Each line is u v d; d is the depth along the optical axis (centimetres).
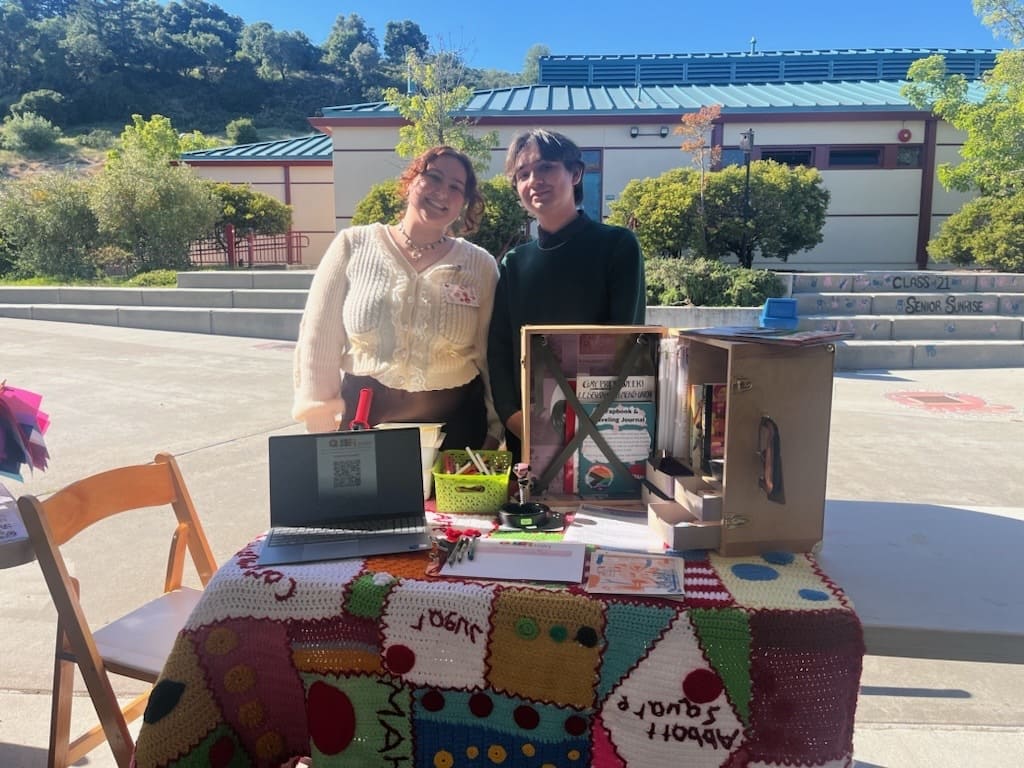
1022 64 1144
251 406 645
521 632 140
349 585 145
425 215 225
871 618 140
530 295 225
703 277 972
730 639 134
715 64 1905
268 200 1587
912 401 696
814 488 156
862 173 1438
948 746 230
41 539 177
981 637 136
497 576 147
